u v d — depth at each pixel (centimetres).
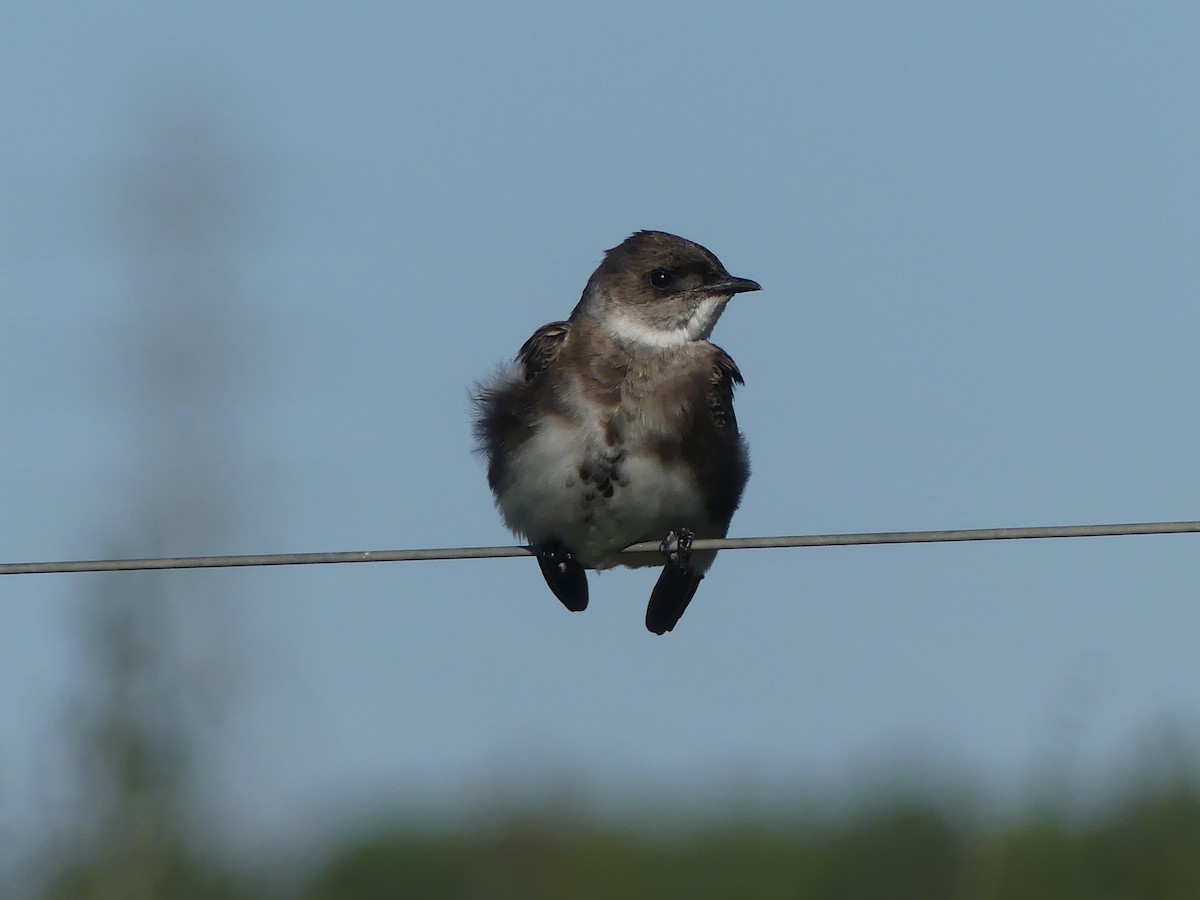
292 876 1822
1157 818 1468
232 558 1221
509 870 1903
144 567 1208
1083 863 1467
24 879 1636
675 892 1886
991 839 1536
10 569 1197
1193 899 1444
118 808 1655
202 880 1683
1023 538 1213
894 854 1805
